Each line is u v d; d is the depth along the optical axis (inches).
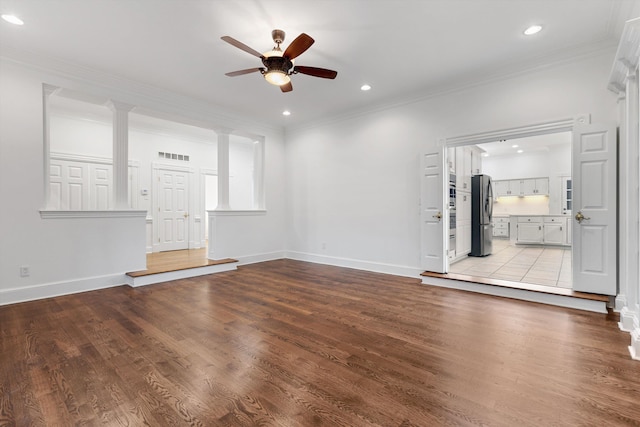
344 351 86.0
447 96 162.6
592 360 80.0
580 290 123.8
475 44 123.6
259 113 211.5
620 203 115.0
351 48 126.6
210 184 395.5
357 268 204.2
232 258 215.0
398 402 63.4
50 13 103.9
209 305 127.2
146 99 167.3
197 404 62.9
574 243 124.4
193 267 181.8
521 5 99.7
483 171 367.2
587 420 57.6
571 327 102.1
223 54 132.3
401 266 183.5
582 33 115.4
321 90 170.4
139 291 148.6
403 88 167.3
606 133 117.0
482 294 142.3
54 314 115.8
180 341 92.4
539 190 328.8
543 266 197.9
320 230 226.2
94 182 219.6
